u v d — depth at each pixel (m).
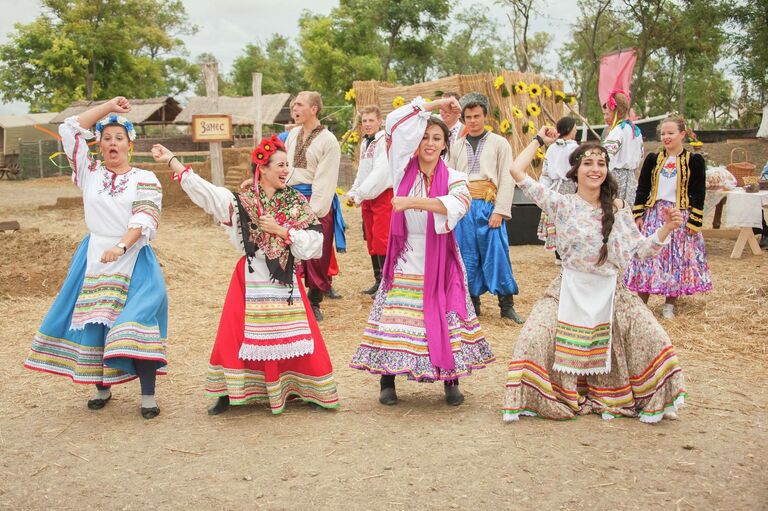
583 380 4.45
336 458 3.76
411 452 3.82
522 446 3.87
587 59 49.62
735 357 5.64
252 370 4.44
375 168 7.20
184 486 3.47
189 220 15.59
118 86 54.97
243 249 4.34
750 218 9.90
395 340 4.34
